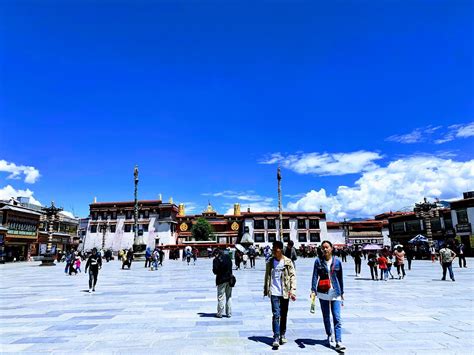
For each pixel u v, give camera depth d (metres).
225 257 9.95
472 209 50.03
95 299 13.62
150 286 18.14
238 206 88.00
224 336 7.66
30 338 7.73
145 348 6.85
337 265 6.95
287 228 77.19
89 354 6.55
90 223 82.38
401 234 63.97
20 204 67.81
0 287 18.69
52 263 44.72
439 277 20.78
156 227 79.12
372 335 7.56
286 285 7.04
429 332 7.78
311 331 8.00
